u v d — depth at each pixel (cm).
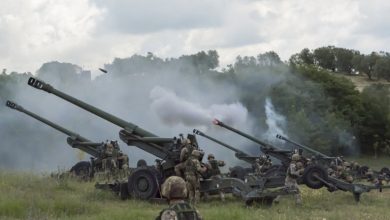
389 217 1239
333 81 4691
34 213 1047
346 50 9762
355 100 4700
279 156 2192
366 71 8931
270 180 1548
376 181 2144
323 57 9912
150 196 1381
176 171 1398
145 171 1395
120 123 1526
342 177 1919
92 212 1143
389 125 4759
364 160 4469
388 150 4847
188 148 1410
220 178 1412
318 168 1590
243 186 1373
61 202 1150
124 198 1409
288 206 1359
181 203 476
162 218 468
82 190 1438
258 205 1338
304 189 1727
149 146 1489
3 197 1144
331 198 1614
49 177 1524
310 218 1194
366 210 1372
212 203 1396
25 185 1350
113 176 1814
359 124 4719
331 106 4481
